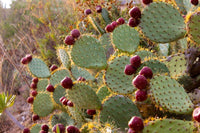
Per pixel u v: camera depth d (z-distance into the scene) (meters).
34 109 2.82
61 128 2.23
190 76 2.28
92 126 2.10
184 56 2.35
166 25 2.31
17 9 5.66
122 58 2.35
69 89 2.32
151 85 2.00
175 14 2.31
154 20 2.31
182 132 1.89
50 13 4.55
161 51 2.88
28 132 2.69
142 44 2.95
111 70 2.34
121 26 2.59
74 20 4.20
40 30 4.82
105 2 3.47
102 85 2.51
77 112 2.48
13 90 4.02
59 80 2.91
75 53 2.45
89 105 2.30
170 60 2.40
